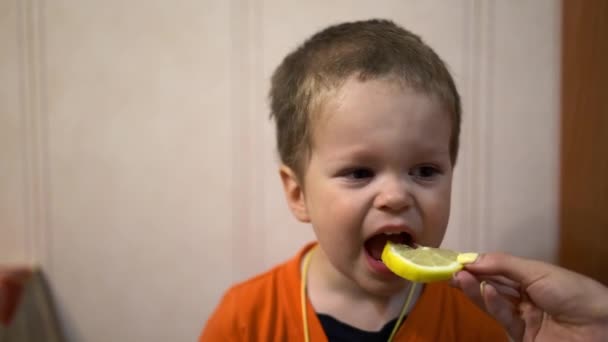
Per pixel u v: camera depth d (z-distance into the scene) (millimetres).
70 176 817
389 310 601
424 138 474
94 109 808
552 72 782
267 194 813
